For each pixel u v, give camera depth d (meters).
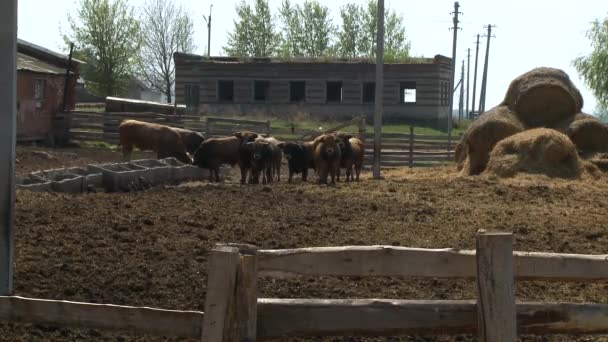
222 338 5.73
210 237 12.06
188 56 55.47
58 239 11.37
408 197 17.69
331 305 5.87
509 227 13.70
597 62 48.38
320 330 5.87
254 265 5.77
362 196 17.72
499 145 22.53
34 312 6.15
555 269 6.04
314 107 55.31
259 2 75.31
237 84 55.22
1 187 7.91
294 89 56.38
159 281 9.48
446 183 20.36
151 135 27.52
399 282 9.72
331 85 56.38
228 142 23.98
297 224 13.49
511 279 5.74
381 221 14.09
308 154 24.48
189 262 10.39
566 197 18.08
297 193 18.14
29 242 11.05
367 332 5.88
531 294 9.51
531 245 12.21
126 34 62.69
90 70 62.91
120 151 35.59
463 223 14.12
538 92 24.33
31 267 9.70
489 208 16.12
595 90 48.84
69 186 18.31
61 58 39.66
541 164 21.69
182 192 17.81
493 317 5.71
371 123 54.66
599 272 6.03
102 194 17.00
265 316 5.87
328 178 26.53
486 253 5.75
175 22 72.81
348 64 54.78
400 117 55.75
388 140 34.84
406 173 27.42
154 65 72.94
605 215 15.55
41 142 37.12
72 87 39.94
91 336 7.80
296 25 78.06
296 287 9.34
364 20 76.62
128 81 65.69
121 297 8.90
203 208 14.97
